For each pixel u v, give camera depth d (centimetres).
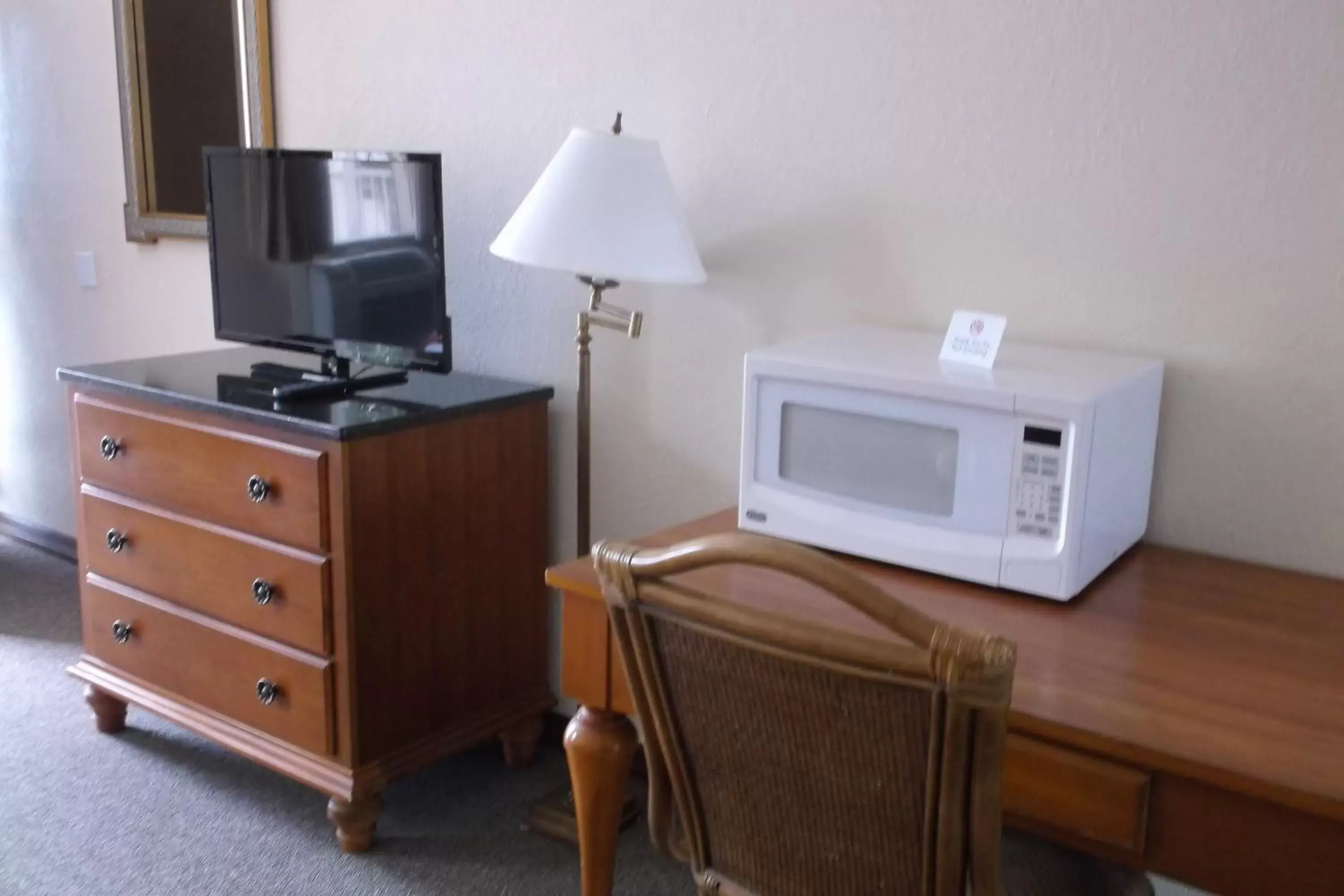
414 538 226
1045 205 188
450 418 228
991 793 111
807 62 209
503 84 251
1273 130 167
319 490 213
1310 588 167
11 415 397
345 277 240
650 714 138
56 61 349
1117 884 138
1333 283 166
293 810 242
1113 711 127
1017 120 188
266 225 251
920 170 200
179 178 321
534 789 253
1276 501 175
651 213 205
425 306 227
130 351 352
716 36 219
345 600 215
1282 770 114
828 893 130
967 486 162
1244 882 118
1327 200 165
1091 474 155
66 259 362
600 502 253
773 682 120
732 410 229
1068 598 157
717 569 170
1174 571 173
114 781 253
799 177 213
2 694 293
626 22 230
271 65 290
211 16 299
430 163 220
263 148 268
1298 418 172
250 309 260
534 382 259
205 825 236
